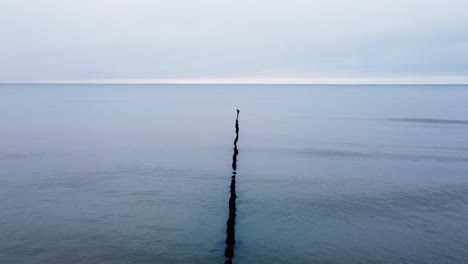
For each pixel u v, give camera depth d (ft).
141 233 61.05
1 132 179.42
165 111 357.00
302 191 86.94
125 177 96.12
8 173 97.96
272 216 70.79
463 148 146.20
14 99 550.36
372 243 59.93
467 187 90.89
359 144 157.48
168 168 107.55
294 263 52.95
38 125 212.84
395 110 362.12
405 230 65.31
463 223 68.69
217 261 52.70
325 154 134.41
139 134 183.21
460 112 323.98
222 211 72.33
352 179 98.58
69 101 518.78
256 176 101.04
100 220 66.23
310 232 63.82
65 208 72.02
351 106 439.22
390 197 83.15
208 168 109.19
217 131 202.08
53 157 119.85
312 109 393.50
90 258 52.65
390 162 120.37
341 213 73.10
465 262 54.03
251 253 55.67
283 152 138.51
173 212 71.15
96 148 138.62
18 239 57.93
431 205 78.43
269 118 287.48
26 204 73.82
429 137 176.35
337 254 56.03
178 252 54.95
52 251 54.34
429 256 55.77
